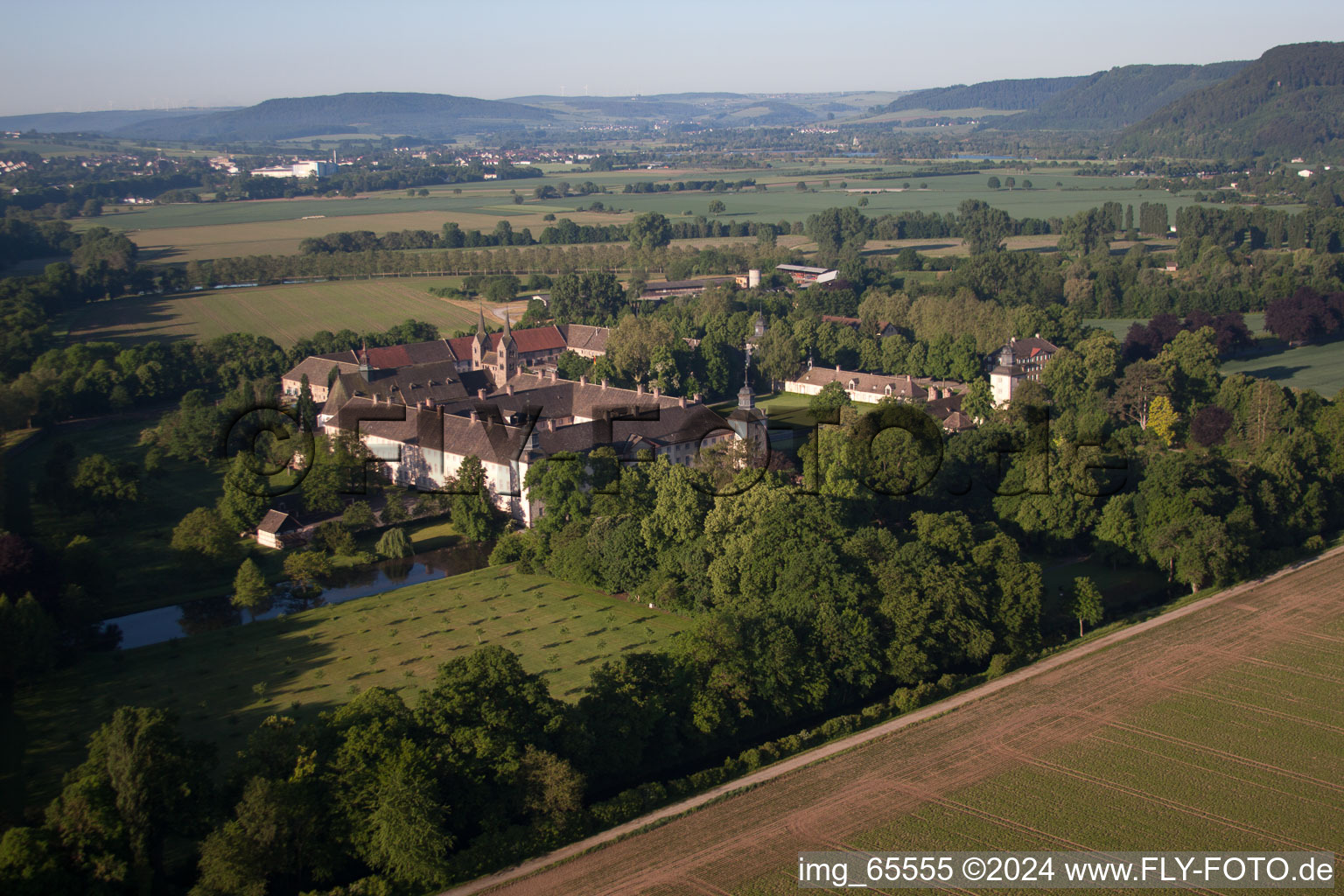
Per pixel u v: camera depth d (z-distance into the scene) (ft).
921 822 407.44
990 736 464.65
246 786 379.96
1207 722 473.67
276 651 563.89
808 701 487.20
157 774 376.27
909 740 462.60
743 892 370.12
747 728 483.92
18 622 526.98
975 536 621.72
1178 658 533.14
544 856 391.24
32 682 533.96
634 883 375.66
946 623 525.75
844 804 418.51
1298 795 422.00
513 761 405.80
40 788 437.58
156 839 378.73
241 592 617.62
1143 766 440.86
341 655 555.69
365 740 393.50
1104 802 418.10
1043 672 522.47
